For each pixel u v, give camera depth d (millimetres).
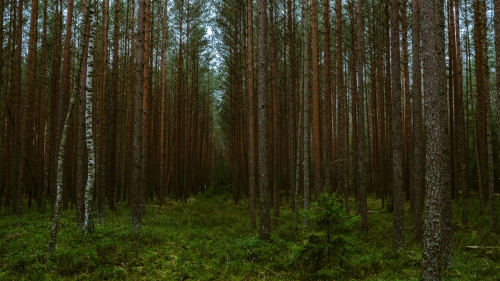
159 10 24781
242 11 22469
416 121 12086
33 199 22938
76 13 21031
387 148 24094
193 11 25562
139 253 8727
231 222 15562
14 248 8805
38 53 23062
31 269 7281
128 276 7301
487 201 18562
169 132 30688
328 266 7820
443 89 8781
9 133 18891
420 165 12000
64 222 12922
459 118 15234
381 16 20891
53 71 17672
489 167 13430
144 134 17172
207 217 16953
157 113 28875
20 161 14820
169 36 26578
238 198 24859
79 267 7551
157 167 28719
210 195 30266
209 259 9047
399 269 8648
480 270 8602
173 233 11617
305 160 13367
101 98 16000
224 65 29953
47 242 9352
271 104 23188
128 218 15312
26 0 17812
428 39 6727
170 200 25141
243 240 11062
